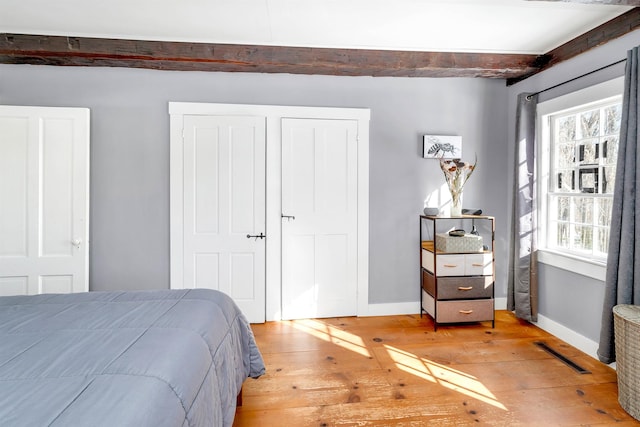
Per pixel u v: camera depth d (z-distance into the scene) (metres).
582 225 2.82
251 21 2.57
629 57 2.18
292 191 3.34
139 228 3.20
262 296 3.33
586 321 2.70
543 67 3.13
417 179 3.48
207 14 2.47
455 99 3.49
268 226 3.32
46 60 2.92
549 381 2.30
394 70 3.15
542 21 2.55
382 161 3.44
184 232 3.24
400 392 2.18
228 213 3.27
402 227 3.49
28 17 2.50
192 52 2.91
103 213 3.16
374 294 3.50
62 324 1.46
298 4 2.35
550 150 3.14
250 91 3.26
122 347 1.24
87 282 3.06
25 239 2.98
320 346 2.82
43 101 3.05
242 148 3.26
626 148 2.19
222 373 1.49
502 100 3.54
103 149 3.14
